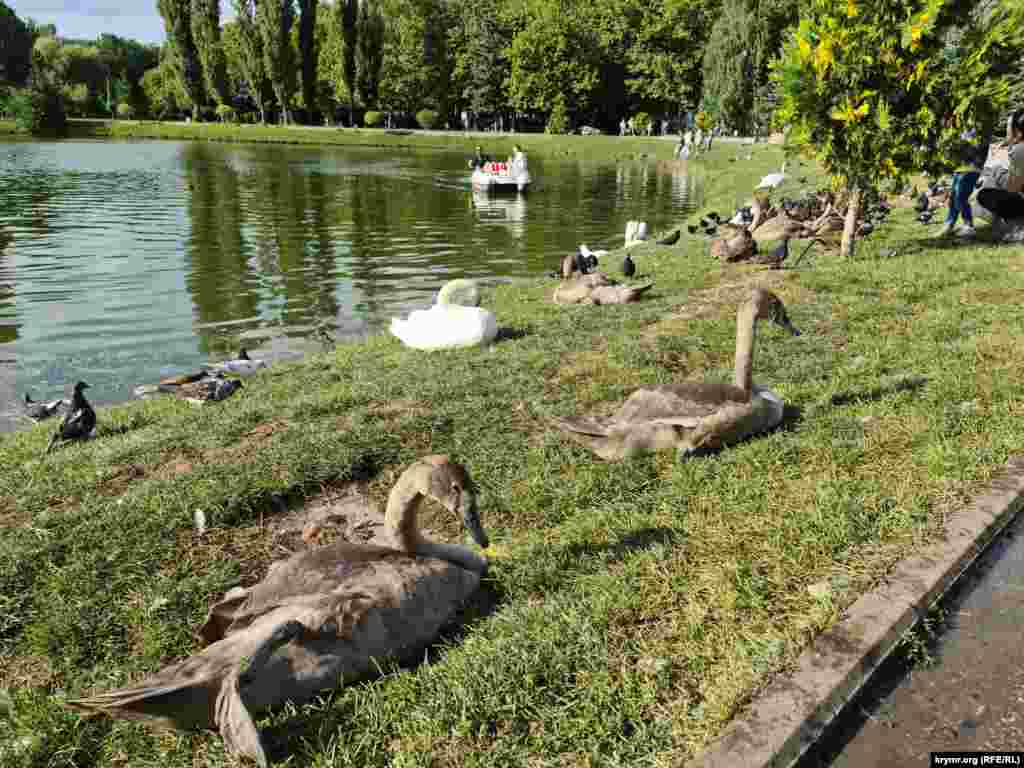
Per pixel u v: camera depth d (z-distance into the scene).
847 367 7.91
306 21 95.31
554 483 6.12
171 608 4.88
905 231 17.08
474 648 4.01
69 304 17.48
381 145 81.00
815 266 13.84
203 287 19.28
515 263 22.39
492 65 93.44
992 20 11.72
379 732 3.55
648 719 3.48
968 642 3.97
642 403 6.35
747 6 68.44
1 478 7.15
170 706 3.42
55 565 5.33
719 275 14.78
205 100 108.88
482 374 8.89
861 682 3.66
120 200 37.19
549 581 4.66
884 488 5.18
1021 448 5.51
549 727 3.49
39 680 4.38
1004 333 8.35
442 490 4.18
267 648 3.51
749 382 6.35
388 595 4.03
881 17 11.91
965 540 4.53
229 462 6.80
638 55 84.75
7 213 32.41
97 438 8.74
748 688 3.53
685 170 54.97
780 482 5.52
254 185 44.41
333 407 8.21
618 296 12.99
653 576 4.48
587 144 74.38
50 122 93.88
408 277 20.48
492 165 42.28
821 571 4.35
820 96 12.65
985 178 16.12
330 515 6.13
